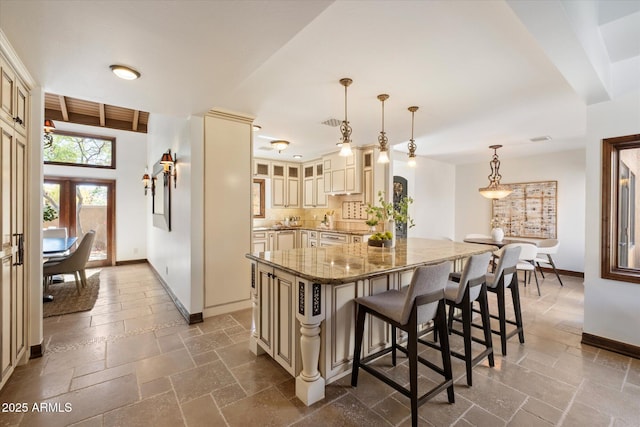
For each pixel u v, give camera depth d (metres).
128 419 1.67
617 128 2.43
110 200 6.05
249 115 3.43
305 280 1.81
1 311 1.82
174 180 3.80
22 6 1.35
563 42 1.59
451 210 6.96
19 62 1.91
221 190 3.31
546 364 2.29
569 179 5.34
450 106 3.12
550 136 4.36
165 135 4.32
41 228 2.34
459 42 1.93
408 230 5.98
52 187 5.54
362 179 5.17
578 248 5.25
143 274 5.25
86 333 2.81
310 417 1.70
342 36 1.87
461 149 5.30
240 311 3.43
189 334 2.81
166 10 1.39
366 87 2.65
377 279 2.27
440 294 1.76
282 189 6.34
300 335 1.95
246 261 3.52
